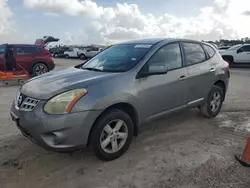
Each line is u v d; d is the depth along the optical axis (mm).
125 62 3818
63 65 21125
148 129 4555
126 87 3414
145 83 3652
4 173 3125
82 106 3006
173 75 4082
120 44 4598
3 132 4422
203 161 3367
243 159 3289
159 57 3963
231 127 4676
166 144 3924
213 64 5000
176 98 4191
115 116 3312
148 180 2957
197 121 4992
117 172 3139
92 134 3172
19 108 3225
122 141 3488
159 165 3283
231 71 14266
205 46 5066
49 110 2959
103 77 3381
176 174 3064
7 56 10773
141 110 3660
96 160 3436
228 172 3086
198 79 4562
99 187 2842
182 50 4426
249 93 7691
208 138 4152
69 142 2988
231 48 16453
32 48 11484
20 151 3695
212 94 5008
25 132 3178
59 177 3049
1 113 5590
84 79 3344
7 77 9398
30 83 3547
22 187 2852
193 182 2895
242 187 2785
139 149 3752
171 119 5090
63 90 3049
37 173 3133
